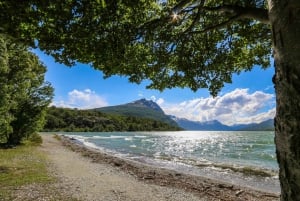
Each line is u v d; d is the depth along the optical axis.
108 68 6.48
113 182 14.69
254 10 4.30
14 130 32.66
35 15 4.77
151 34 6.00
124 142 65.00
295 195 1.77
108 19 5.20
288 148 1.82
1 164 17.77
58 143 46.47
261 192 14.29
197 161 29.28
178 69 7.19
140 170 20.00
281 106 1.91
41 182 13.26
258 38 6.58
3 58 19.16
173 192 13.23
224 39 6.98
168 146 54.06
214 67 7.27
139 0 5.43
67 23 5.04
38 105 34.47
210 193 13.46
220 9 4.91
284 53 1.87
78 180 14.45
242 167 24.59
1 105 20.39
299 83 1.76
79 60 6.03
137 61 6.84
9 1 4.43
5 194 10.76
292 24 1.82
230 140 84.19
